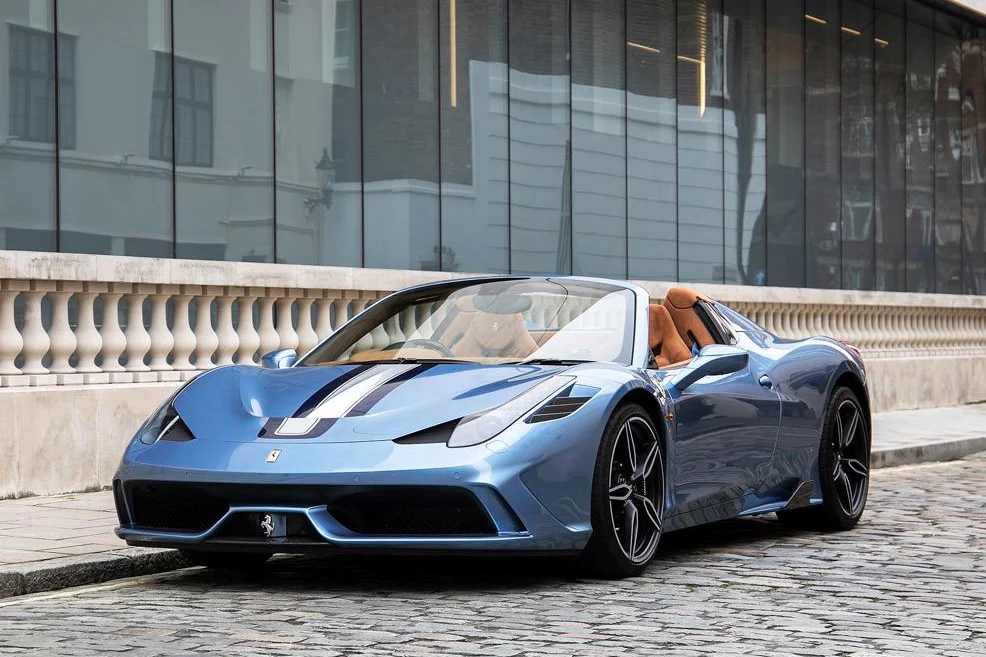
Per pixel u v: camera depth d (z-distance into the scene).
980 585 5.36
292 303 10.34
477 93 15.18
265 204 13.46
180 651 4.02
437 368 5.48
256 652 4.00
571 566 5.74
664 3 17.36
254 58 13.41
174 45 12.88
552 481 5.00
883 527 7.31
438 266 14.80
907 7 21.03
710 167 17.92
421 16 14.69
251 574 5.64
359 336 6.07
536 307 6.00
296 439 4.95
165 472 5.00
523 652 4.01
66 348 8.53
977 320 20.00
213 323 10.08
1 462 7.95
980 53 22.53
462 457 4.82
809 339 7.35
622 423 5.35
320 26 13.89
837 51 19.83
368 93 14.23
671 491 5.71
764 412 6.46
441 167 14.82
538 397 5.12
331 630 4.34
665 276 17.30
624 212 16.78
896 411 17.17
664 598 4.99
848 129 20.00
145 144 12.70
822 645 4.16
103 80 12.43
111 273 8.62
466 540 4.84
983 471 11.02
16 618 4.70
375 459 4.80
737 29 18.33
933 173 21.55
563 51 16.08
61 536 6.33
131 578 5.65
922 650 4.10
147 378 8.97
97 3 12.40
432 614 4.64
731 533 7.03
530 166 15.70
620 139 16.75
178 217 12.91
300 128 13.73
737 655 4.00
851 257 20.06
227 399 5.36
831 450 7.07
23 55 11.93
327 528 4.82
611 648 4.08
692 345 6.54
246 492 4.87
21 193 11.91
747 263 18.44
